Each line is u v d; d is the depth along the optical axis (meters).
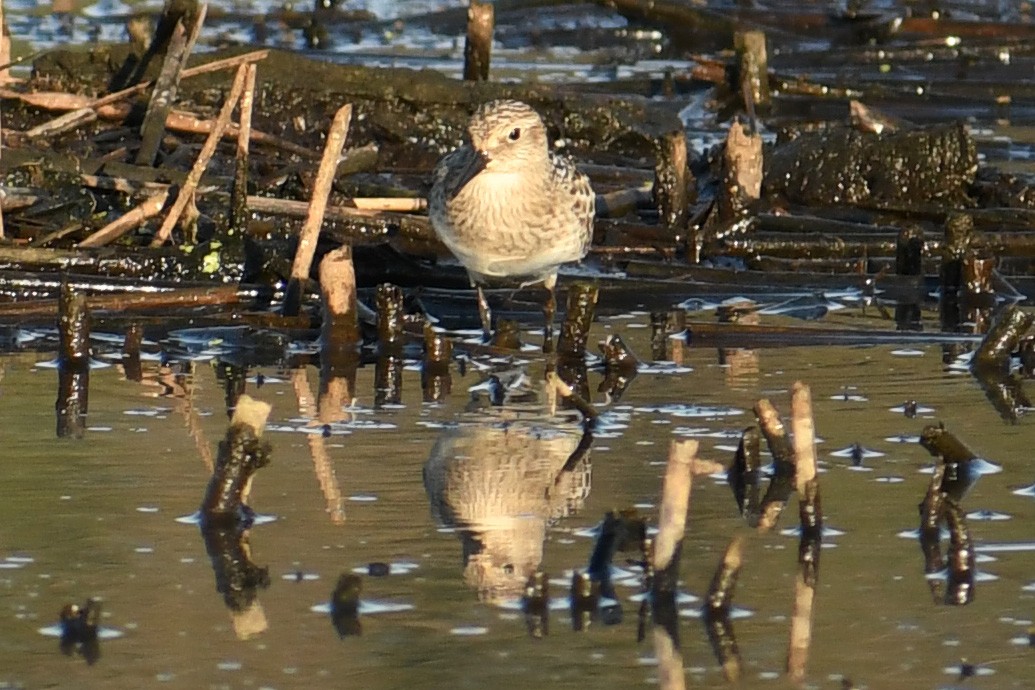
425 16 27.14
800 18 27.22
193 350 13.57
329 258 13.52
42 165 15.99
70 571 8.78
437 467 10.58
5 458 10.62
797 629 8.22
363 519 9.62
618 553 9.08
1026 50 25.88
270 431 11.36
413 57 24.38
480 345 13.55
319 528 9.45
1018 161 20.78
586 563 8.98
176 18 18.70
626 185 18.27
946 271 15.62
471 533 9.38
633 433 11.41
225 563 8.94
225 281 14.76
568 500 9.98
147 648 7.92
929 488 9.59
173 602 8.44
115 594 8.52
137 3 27.28
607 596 8.59
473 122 13.68
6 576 8.71
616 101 20.58
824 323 14.65
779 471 10.45
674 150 17.02
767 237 16.66
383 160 19.30
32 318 13.98
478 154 13.55
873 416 11.85
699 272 15.89
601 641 8.07
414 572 8.84
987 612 8.41
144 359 13.28
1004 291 15.67
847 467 10.65
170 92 17.14
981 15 27.86
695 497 10.08
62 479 10.21
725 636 8.13
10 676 7.61
